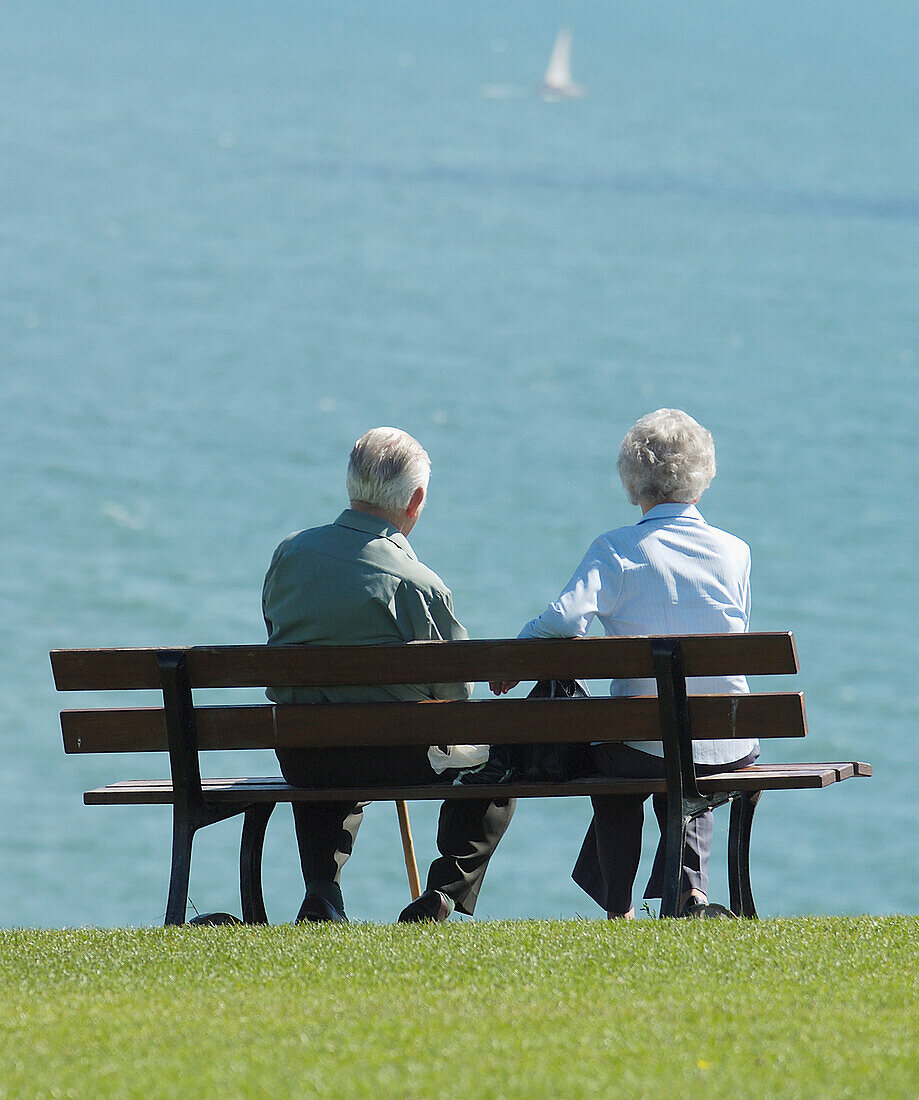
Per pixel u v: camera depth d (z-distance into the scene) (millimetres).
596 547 18469
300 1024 12391
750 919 16984
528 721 17391
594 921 16828
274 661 17484
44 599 165250
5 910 89625
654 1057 11312
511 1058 11336
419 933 16109
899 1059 11188
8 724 126938
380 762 18000
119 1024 12523
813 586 179375
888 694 141000
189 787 17797
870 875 97375
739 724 17078
